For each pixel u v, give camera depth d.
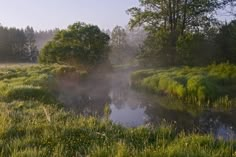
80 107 19.38
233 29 33.66
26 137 8.57
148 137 9.66
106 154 7.24
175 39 39.41
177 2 39.91
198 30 38.69
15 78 25.91
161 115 17.12
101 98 23.95
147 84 27.84
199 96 19.89
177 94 21.98
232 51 32.97
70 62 44.12
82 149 8.04
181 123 15.23
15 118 11.01
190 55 35.25
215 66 29.31
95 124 10.93
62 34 45.66
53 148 7.74
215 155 7.26
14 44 97.31
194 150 7.60
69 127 9.77
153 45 40.59
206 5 38.22
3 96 16.66
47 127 9.73
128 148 7.48
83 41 45.72
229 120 15.54
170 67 36.75
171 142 8.74
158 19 41.34
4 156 7.03
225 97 19.09
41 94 17.47
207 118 16.12
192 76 23.86
